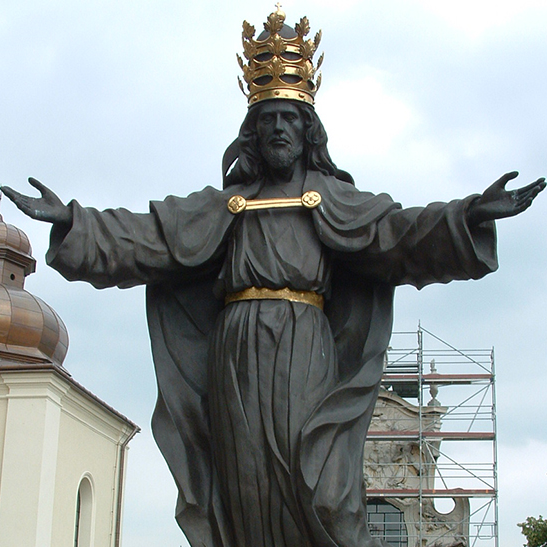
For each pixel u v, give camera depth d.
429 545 43.69
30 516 43.62
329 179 6.96
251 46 6.97
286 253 6.71
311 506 6.34
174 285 7.05
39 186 6.54
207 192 6.93
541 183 6.18
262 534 6.51
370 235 6.61
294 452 6.44
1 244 51.12
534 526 35.22
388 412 43.84
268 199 6.85
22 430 44.66
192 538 6.66
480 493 41.38
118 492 52.25
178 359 6.98
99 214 6.65
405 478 43.88
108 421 51.66
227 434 6.56
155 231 6.77
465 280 6.55
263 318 6.61
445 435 41.91
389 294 6.97
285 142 6.85
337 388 6.57
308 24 6.93
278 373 6.54
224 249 6.89
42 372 45.22
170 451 6.80
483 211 6.27
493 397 41.81
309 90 6.95
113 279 6.71
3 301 48.31
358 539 6.44
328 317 7.02
